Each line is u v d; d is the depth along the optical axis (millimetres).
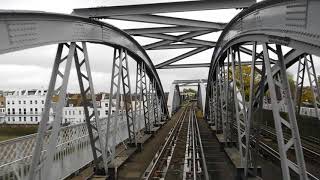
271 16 6934
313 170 12859
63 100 7652
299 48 5656
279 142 6516
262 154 16094
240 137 11453
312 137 19250
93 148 10531
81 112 30516
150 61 24703
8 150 7078
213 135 24531
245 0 13188
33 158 6992
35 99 52906
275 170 12750
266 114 30078
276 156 14250
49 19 7125
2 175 6824
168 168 13289
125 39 14719
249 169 10617
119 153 15312
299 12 5547
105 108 37344
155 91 30641
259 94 8719
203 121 39469
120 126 18109
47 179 7137
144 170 12797
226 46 13836
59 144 9570
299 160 6234
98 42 10844
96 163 10711
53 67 7809
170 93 52750
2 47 5539
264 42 7465
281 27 6344
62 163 9750
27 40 6254
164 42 22594
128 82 16156
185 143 20312
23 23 6133
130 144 17219
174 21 16359
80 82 9484
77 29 8766
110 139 15500
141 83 21109
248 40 9148
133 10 13734
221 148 17328
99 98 42938
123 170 12828
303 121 20719
